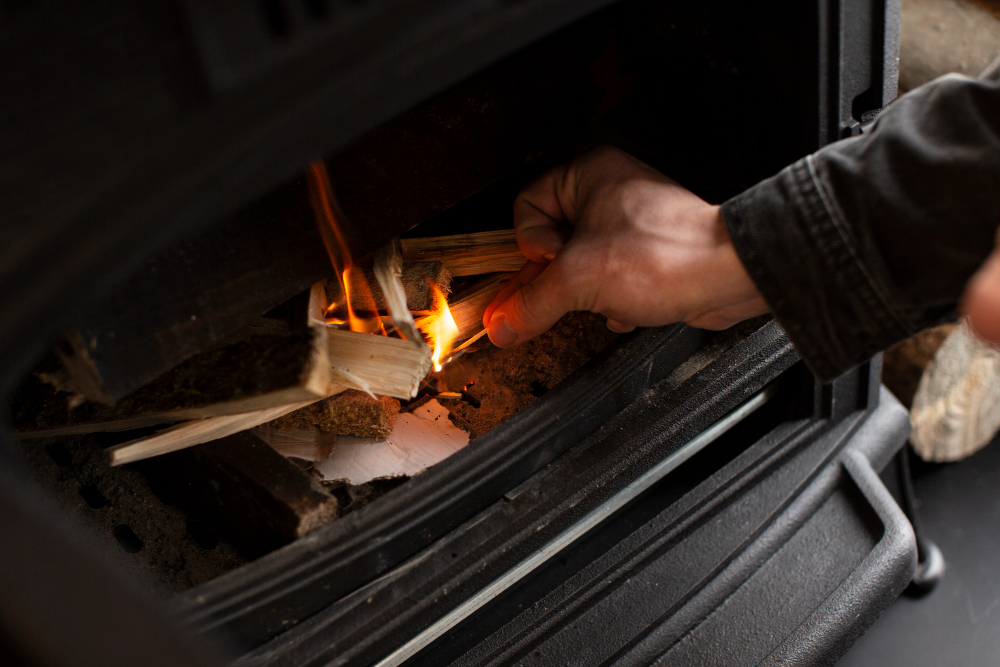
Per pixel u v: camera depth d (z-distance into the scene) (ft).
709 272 2.57
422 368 2.68
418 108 2.60
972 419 3.64
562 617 2.77
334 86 2.04
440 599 2.57
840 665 3.36
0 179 1.77
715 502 2.94
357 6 1.98
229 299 2.47
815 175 2.47
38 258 1.84
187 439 2.60
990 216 2.37
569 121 2.85
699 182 2.99
